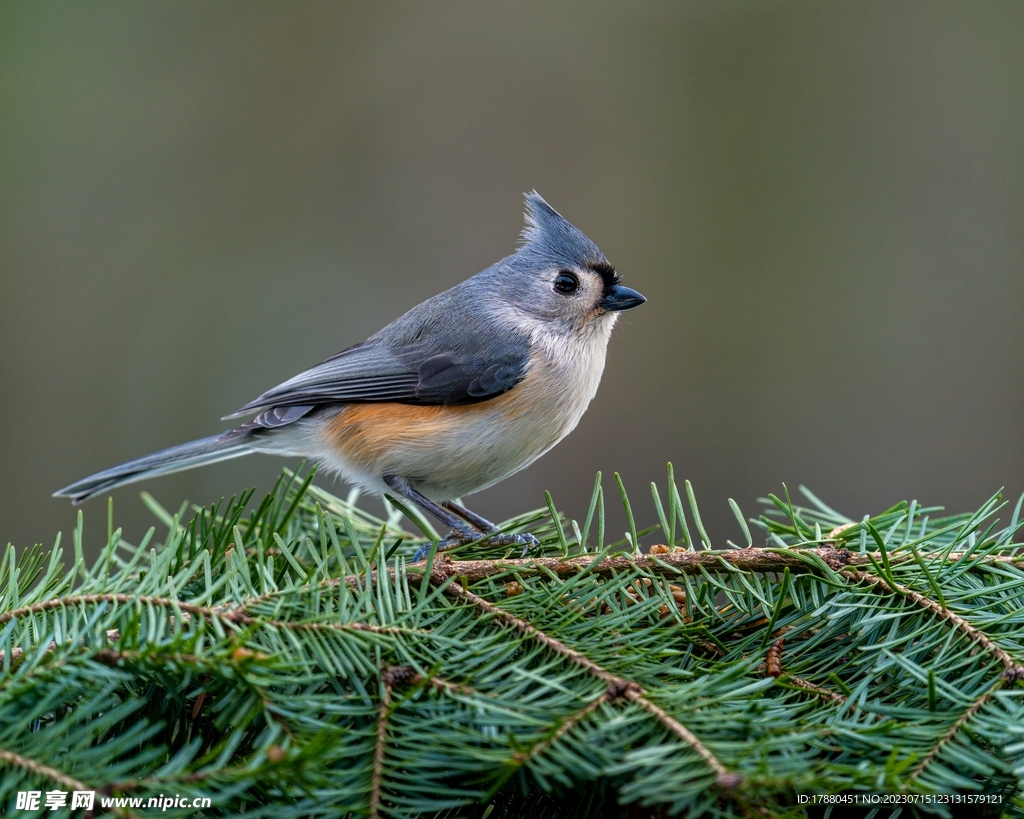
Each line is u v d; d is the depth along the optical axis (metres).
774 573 4.19
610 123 12.67
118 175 12.16
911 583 3.97
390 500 4.93
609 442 11.43
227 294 12.17
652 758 2.87
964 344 11.43
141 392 11.84
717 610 4.20
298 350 12.15
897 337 11.54
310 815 3.07
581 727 3.07
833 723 3.18
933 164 11.97
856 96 12.27
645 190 12.41
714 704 3.23
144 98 12.32
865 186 12.08
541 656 3.60
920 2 12.22
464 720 3.20
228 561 3.96
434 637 3.57
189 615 3.62
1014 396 11.16
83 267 11.93
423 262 12.56
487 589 4.11
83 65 12.09
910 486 11.14
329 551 4.88
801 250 11.95
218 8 12.52
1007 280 11.48
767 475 11.25
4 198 11.75
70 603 3.70
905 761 2.71
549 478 11.28
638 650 3.55
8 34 11.85
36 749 2.83
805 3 12.52
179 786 2.65
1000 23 12.01
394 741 3.16
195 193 12.32
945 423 11.23
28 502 11.33
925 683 3.36
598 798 3.53
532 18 12.95
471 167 12.71
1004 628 3.68
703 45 12.68
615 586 3.97
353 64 12.77
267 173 12.52
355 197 12.60
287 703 3.14
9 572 3.93
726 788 2.71
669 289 11.98
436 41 12.88
